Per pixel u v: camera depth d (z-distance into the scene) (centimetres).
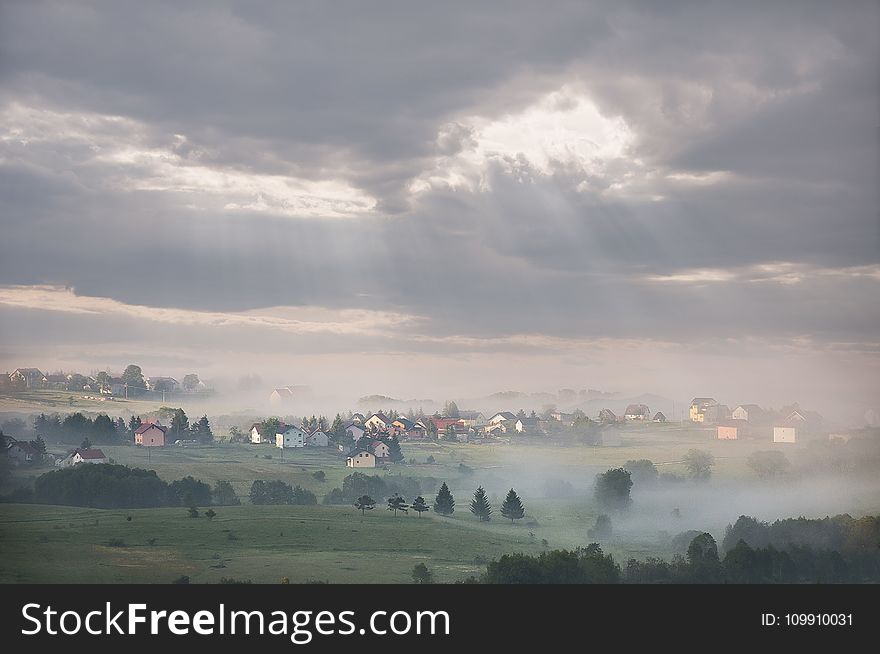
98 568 11431
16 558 11650
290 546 13450
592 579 11050
